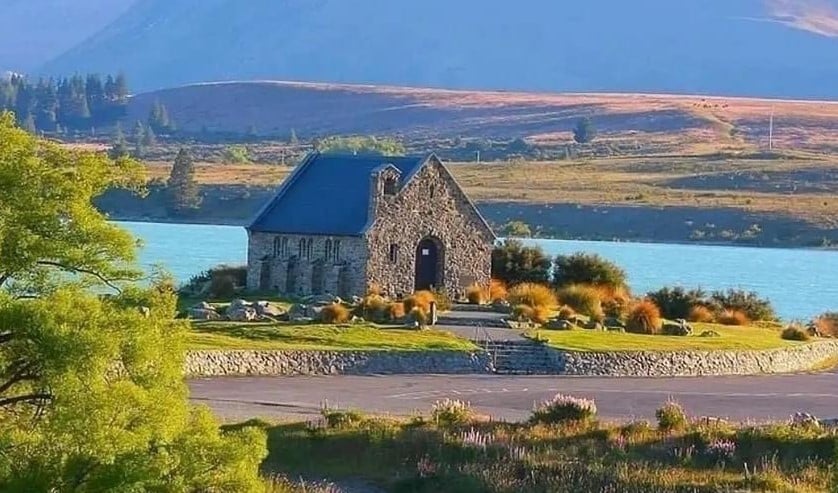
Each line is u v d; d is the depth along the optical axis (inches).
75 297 2252.7
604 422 5142.7
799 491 3934.5
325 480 4050.2
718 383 7258.9
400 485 4003.4
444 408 5068.9
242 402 5659.5
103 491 2178.9
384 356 7096.5
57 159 2370.8
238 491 2327.8
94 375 2194.9
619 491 3878.0
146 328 2276.1
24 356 2241.6
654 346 7815.0
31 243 2262.6
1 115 2384.4
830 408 6299.2
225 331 7249.0
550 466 4138.8
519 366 7352.4
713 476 4092.0
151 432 2230.6
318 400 5841.5
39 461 2197.3
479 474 4050.2
